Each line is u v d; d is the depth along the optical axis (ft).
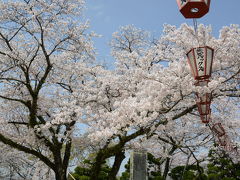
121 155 31.01
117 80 29.78
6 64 31.53
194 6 11.59
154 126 21.74
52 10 30.19
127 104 21.27
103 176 36.55
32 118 29.96
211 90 17.49
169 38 26.13
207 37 24.23
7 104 33.81
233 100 27.73
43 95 34.45
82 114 26.37
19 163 38.96
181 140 35.04
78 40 32.78
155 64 26.48
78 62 34.78
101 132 20.72
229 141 31.12
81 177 34.99
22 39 33.06
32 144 32.04
